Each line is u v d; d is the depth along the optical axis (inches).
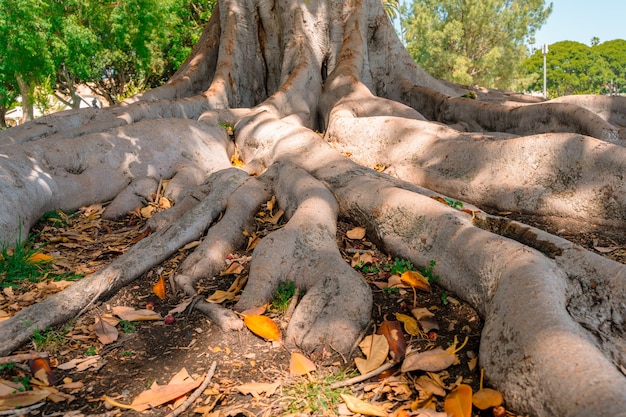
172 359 128.0
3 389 112.1
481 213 170.7
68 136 255.8
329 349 127.0
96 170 236.7
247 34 369.7
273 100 314.5
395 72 386.6
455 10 1251.8
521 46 1227.2
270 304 148.3
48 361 122.0
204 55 391.9
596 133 259.1
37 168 218.4
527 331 108.2
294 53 350.3
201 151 263.1
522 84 1259.8
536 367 101.7
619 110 372.2
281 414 107.7
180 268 167.5
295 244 162.1
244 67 365.1
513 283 122.5
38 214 208.8
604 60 3011.8
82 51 824.9
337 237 184.9
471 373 117.5
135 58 979.9
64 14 836.0
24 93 897.5
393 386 115.1
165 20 891.4
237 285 158.1
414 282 150.5
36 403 111.4
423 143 238.4
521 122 301.1
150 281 165.2
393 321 133.1
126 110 294.8
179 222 186.7
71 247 194.2
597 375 92.6
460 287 144.6
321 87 348.5
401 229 169.0
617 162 184.9
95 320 144.6
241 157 276.5
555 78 2955.2
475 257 141.3
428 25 1254.9
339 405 109.5
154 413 109.4
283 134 251.8
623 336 116.2
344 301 136.8
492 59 1202.0
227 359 127.1
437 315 140.5
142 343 134.9
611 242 174.1
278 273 154.5
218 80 347.9
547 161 199.8
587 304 124.6
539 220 193.5
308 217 174.1
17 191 197.8
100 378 121.0
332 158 220.2
